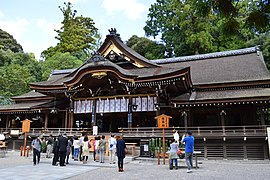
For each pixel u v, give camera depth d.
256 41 45.25
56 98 31.11
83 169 14.07
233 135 20.78
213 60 34.66
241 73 27.75
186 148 13.21
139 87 25.59
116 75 24.91
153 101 25.55
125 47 29.38
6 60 62.72
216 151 21.44
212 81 27.27
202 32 45.44
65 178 11.16
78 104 28.48
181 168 14.65
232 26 5.23
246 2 26.14
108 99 27.31
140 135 23.27
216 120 25.69
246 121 24.16
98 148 17.78
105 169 14.31
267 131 19.38
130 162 17.81
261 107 22.02
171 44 55.09
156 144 19.95
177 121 27.55
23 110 30.92
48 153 20.30
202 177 11.34
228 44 46.38
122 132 23.84
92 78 26.25
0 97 44.44
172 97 26.77
